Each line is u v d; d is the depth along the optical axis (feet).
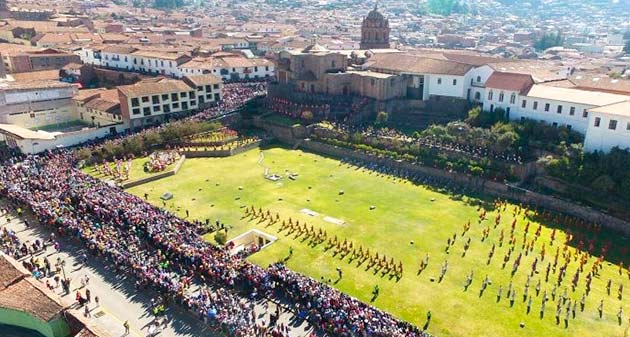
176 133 346.95
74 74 480.64
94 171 297.33
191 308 170.19
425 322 165.48
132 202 240.32
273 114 399.65
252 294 177.58
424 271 196.34
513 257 206.59
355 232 229.66
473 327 162.91
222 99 418.31
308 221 241.35
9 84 358.84
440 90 373.20
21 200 236.43
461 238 223.30
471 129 304.50
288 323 165.78
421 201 265.75
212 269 186.50
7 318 150.92
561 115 297.12
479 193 275.59
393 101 383.04
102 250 198.29
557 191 263.49
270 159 336.90
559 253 209.56
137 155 331.16
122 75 461.37
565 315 168.55
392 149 322.14
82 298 172.55
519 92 318.86
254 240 230.89
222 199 267.80
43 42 574.56
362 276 193.06
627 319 166.50
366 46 534.37
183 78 408.67
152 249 202.69
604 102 280.10
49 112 368.07
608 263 203.00
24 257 198.49
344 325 159.33
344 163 327.67
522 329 161.68
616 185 242.58
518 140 290.35
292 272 188.96
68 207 226.99
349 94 402.31
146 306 173.47
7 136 315.17
